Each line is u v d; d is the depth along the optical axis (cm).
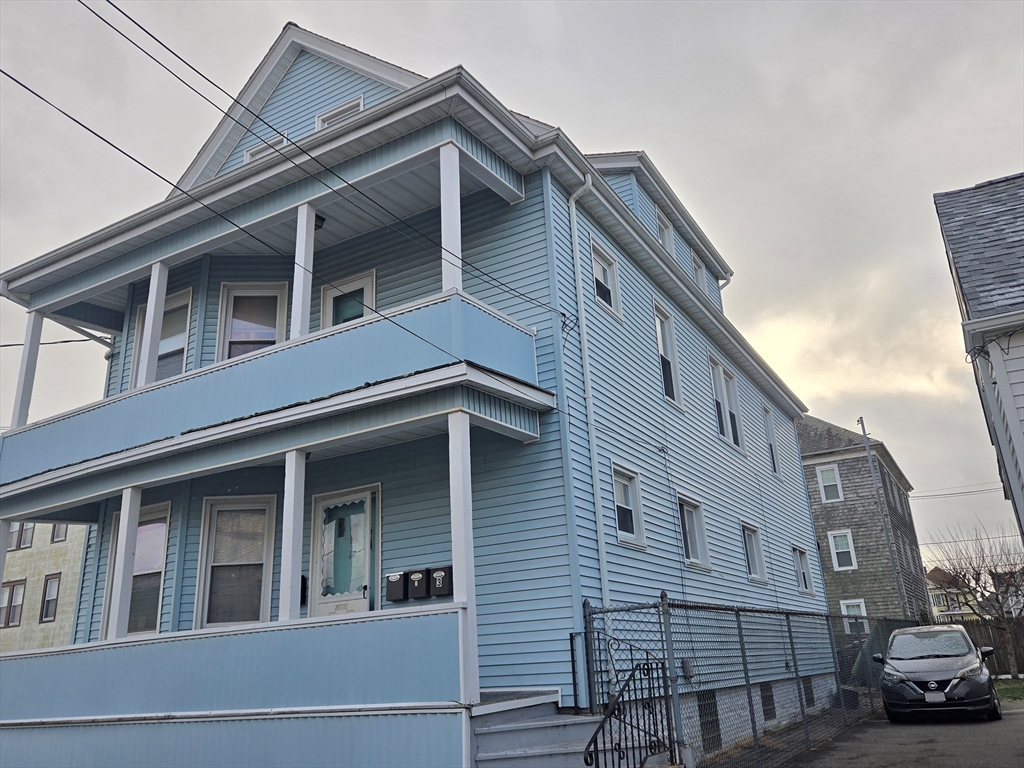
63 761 973
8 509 1242
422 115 981
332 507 1132
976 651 1294
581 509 968
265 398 988
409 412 895
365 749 775
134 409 1113
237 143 1458
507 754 736
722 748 970
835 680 1354
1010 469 1077
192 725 887
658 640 1029
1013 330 1033
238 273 1255
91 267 1274
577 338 1073
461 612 770
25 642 3002
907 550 3681
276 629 867
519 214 1107
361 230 1212
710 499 1463
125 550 1062
